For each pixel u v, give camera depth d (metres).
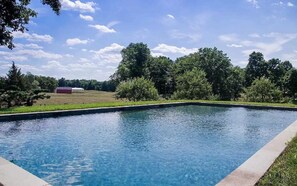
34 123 13.02
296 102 32.84
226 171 7.12
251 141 10.61
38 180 4.64
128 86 30.83
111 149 9.17
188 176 6.71
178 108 21.78
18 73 22.19
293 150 6.42
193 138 11.07
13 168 5.18
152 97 31.02
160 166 7.46
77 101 33.59
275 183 4.33
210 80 49.91
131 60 52.50
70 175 6.66
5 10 9.34
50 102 31.08
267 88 31.33
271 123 15.23
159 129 13.04
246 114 18.97
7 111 13.16
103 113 16.72
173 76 49.75
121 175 6.73
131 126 13.67
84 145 9.59
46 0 9.56
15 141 9.88
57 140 10.17
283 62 57.91
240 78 52.78
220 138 11.17
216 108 22.08
